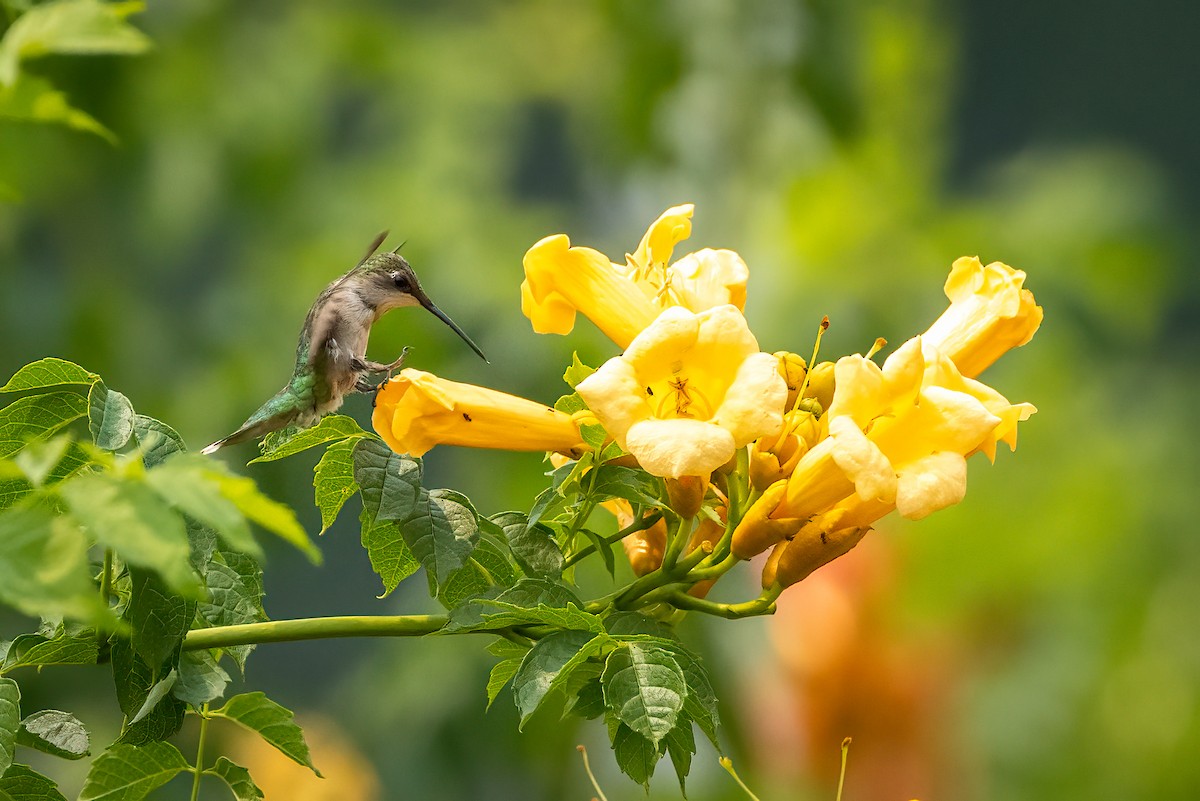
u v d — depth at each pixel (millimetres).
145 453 4480
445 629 4602
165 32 13234
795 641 10047
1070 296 14953
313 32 14711
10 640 4918
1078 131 26547
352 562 18703
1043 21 26812
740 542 4762
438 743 11734
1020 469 14727
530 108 17297
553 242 5086
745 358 4453
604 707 4477
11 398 11094
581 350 11398
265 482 10094
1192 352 17484
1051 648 14773
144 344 12289
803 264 13352
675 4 12320
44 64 10570
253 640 4629
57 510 4359
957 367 5055
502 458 11852
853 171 13562
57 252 12234
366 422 10938
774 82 12250
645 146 12562
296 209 13906
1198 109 27016
